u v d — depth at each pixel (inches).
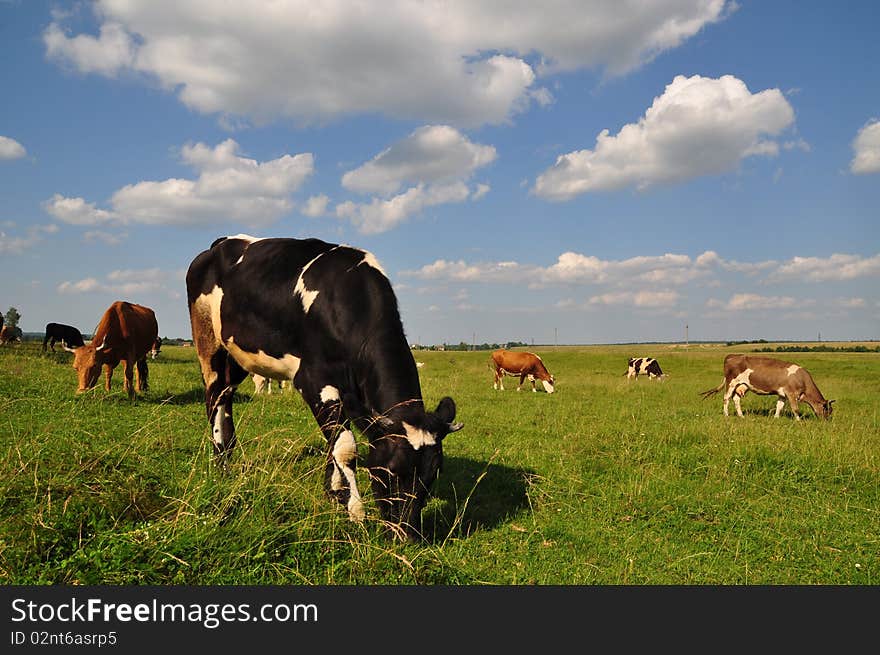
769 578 199.9
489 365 1347.2
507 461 332.5
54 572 149.6
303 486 206.4
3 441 271.0
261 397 504.7
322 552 174.1
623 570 198.8
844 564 213.3
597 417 522.6
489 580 181.8
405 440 201.0
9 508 176.2
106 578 149.5
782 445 366.0
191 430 341.7
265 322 258.8
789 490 298.7
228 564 160.6
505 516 246.7
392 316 234.1
